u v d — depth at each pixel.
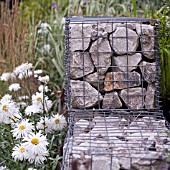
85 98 2.26
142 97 2.25
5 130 2.33
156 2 3.52
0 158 2.21
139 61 2.23
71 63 2.26
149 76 2.24
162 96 2.53
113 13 3.78
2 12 3.83
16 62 3.46
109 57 2.23
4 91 3.15
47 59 3.79
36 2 4.76
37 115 2.47
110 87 2.25
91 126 1.99
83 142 1.78
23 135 2.11
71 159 1.66
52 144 2.29
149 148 1.69
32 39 3.62
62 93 3.06
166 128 1.93
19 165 2.10
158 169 1.62
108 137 1.83
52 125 2.32
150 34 2.23
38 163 2.09
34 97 2.42
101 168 1.62
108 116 2.20
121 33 2.22
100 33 2.22
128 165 1.62
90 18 2.37
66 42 2.32
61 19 4.01
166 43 2.51
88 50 2.25
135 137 1.82
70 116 2.18
